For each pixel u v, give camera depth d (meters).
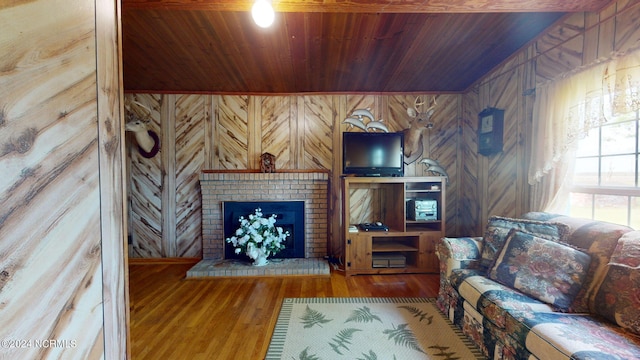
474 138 3.85
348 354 1.99
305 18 2.20
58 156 0.55
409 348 2.05
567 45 2.35
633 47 1.77
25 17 0.50
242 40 2.56
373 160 3.86
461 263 2.45
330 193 4.16
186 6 1.92
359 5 1.93
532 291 1.84
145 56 2.89
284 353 2.01
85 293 0.61
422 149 4.13
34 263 0.51
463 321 2.23
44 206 0.52
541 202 2.58
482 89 3.65
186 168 4.12
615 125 2.08
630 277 1.51
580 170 2.38
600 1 1.95
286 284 3.29
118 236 0.72
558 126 2.33
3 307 0.46
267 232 3.71
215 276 3.51
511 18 2.30
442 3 1.92
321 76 3.48
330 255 4.16
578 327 1.49
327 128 4.14
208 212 4.05
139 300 2.88
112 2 0.71
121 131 0.75
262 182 4.07
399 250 3.62
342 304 2.76
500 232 2.40
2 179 0.46
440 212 3.64
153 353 2.02
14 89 0.48
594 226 1.93
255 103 4.12
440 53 2.88
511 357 1.66
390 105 4.14
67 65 0.57
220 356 1.99
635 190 1.92
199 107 4.10
